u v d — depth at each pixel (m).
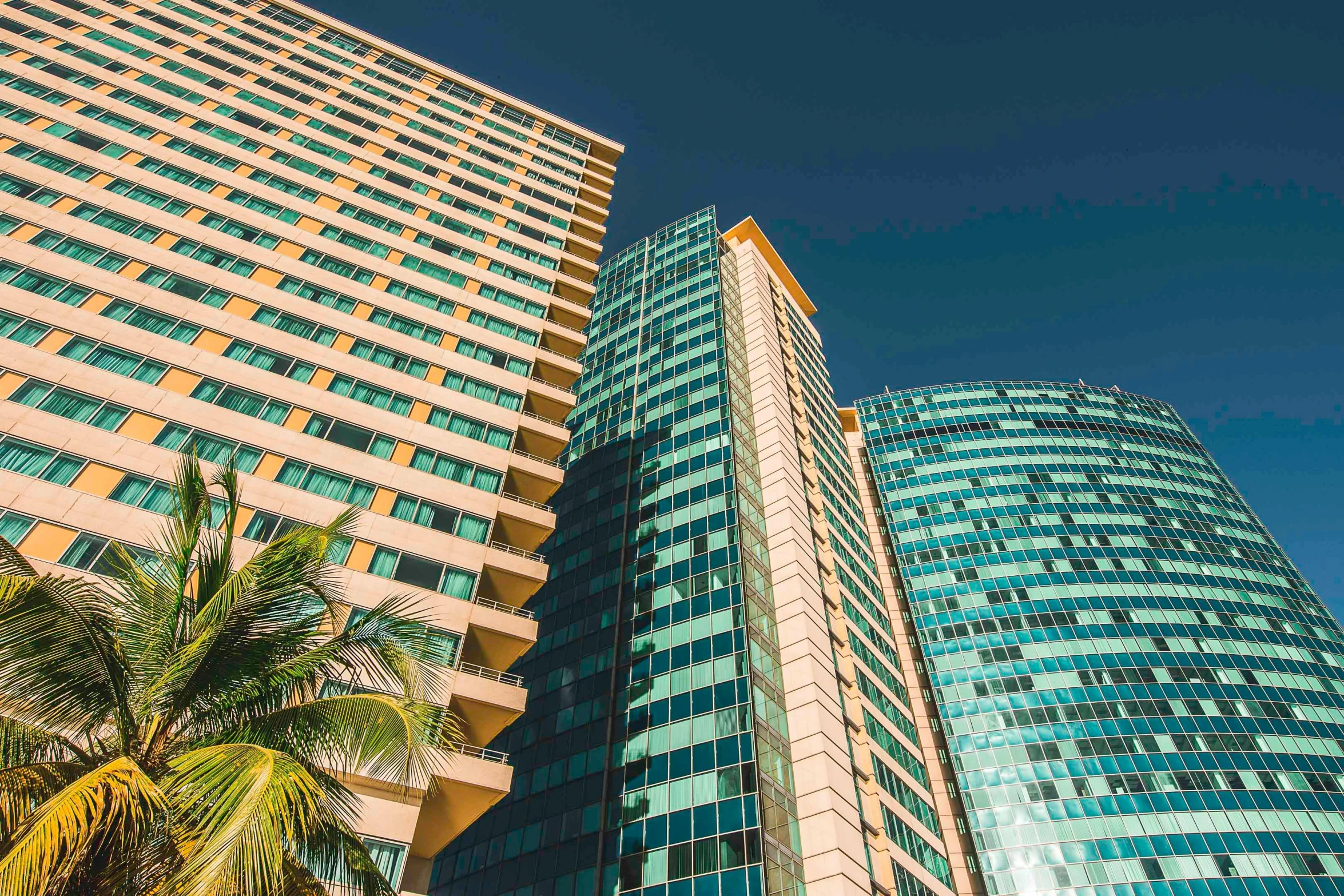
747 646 44.88
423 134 64.56
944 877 52.78
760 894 33.75
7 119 41.88
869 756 50.31
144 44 54.81
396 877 24.69
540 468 42.16
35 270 35.66
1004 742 78.38
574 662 53.34
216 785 10.96
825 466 78.62
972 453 113.12
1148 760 75.62
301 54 65.38
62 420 30.97
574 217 65.00
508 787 28.55
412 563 34.00
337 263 46.69
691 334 76.31
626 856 39.31
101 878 11.27
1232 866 67.38
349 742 14.92
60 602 12.81
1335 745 78.19
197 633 14.08
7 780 11.14
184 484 16.00
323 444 36.44
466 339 46.97
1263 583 97.31
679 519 57.56
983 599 92.50
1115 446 116.44
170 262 40.22
